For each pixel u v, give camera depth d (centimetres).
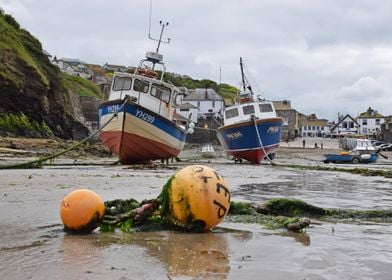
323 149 6328
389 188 1202
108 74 12781
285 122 9969
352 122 11400
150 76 2391
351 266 373
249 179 1474
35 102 4594
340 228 574
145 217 537
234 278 331
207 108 9450
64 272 339
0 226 536
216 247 441
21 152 3012
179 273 341
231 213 652
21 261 371
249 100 3128
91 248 425
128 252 410
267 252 423
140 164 2319
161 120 2211
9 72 4359
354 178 1609
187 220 516
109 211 559
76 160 2753
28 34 5559
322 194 1009
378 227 586
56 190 937
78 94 7550
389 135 8381
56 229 523
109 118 2191
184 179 523
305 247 448
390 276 345
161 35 2438
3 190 929
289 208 677
